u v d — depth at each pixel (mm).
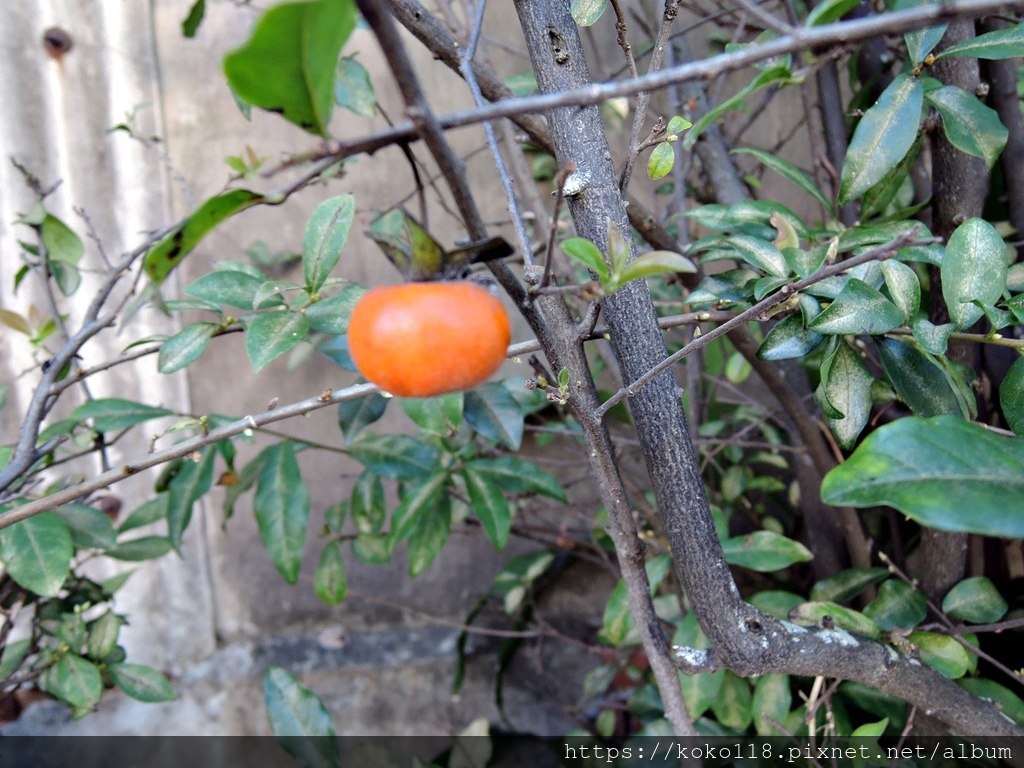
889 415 1599
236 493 1799
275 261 2178
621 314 1024
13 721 2180
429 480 1721
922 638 1243
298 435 2281
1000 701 1298
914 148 1269
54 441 1336
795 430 1757
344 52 2137
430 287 709
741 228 1320
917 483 715
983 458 732
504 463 1747
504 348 718
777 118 2207
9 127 2033
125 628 2277
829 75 1606
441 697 2307
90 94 2070
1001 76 1351
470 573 2404
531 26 998
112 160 2104
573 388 985
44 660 1575
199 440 1121
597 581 2414
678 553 1060
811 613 1206
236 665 2299
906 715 1445
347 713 2271
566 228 1772
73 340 1202
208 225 660
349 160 2193
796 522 2045
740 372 2020
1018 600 1606
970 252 1021
